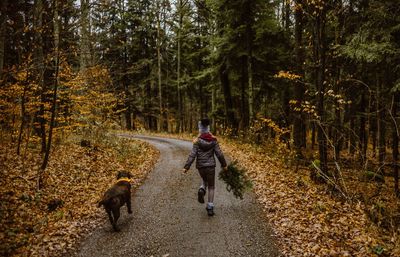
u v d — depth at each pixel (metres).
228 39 20.58
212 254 5.91
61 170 11.84
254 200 8.89
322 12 11.35
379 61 11.19
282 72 13.84
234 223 7.30
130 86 34.78
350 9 14.04
